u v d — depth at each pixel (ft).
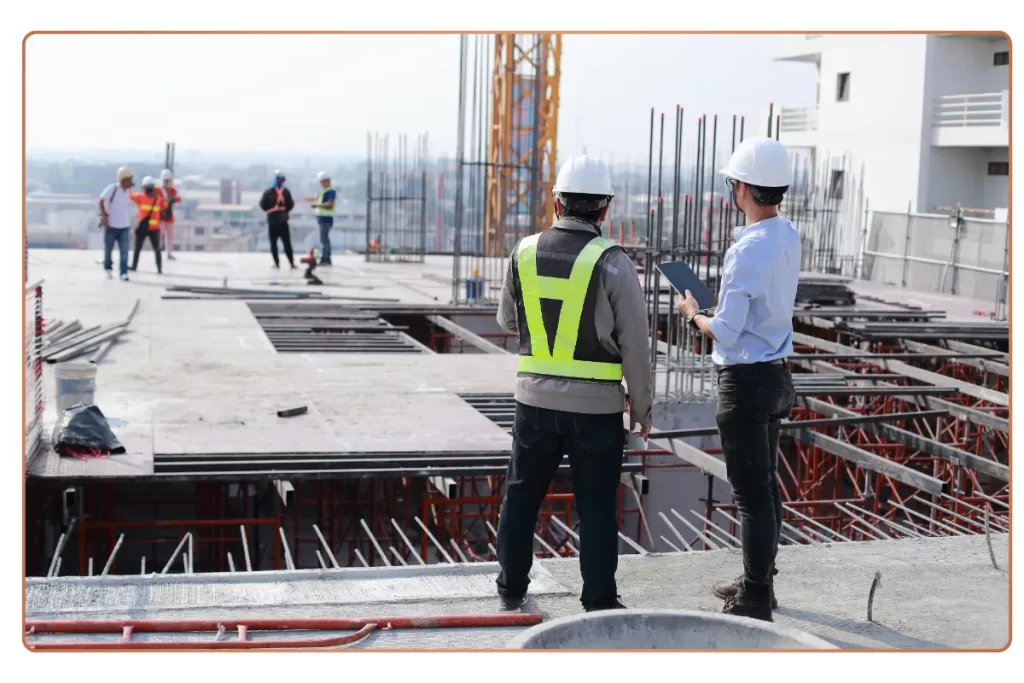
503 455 25.22
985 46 91.20
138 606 15.48
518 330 15.16
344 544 34.12
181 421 27.32
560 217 14.88
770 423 15.07
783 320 14.58
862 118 97.86
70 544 28.22
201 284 59.67
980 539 20.04
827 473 37.91
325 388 32.53
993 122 86.79
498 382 34.60
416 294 59.16
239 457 24.03
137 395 30.42
